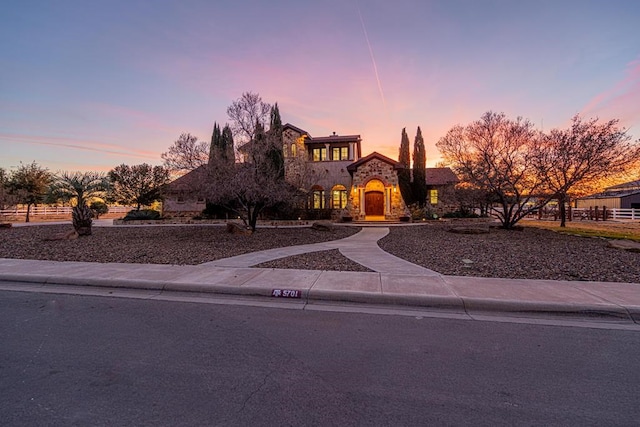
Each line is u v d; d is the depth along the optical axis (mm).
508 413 2758
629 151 13875
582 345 4117
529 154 16062
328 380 3287
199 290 6523
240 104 14383
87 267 8219
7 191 24906
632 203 38969
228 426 2584
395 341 4242
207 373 3420
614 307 5152
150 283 6746
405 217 24609
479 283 6602
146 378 3316
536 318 5117
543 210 33906
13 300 6047
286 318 5105
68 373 3414
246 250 10938
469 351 3949
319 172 27625
